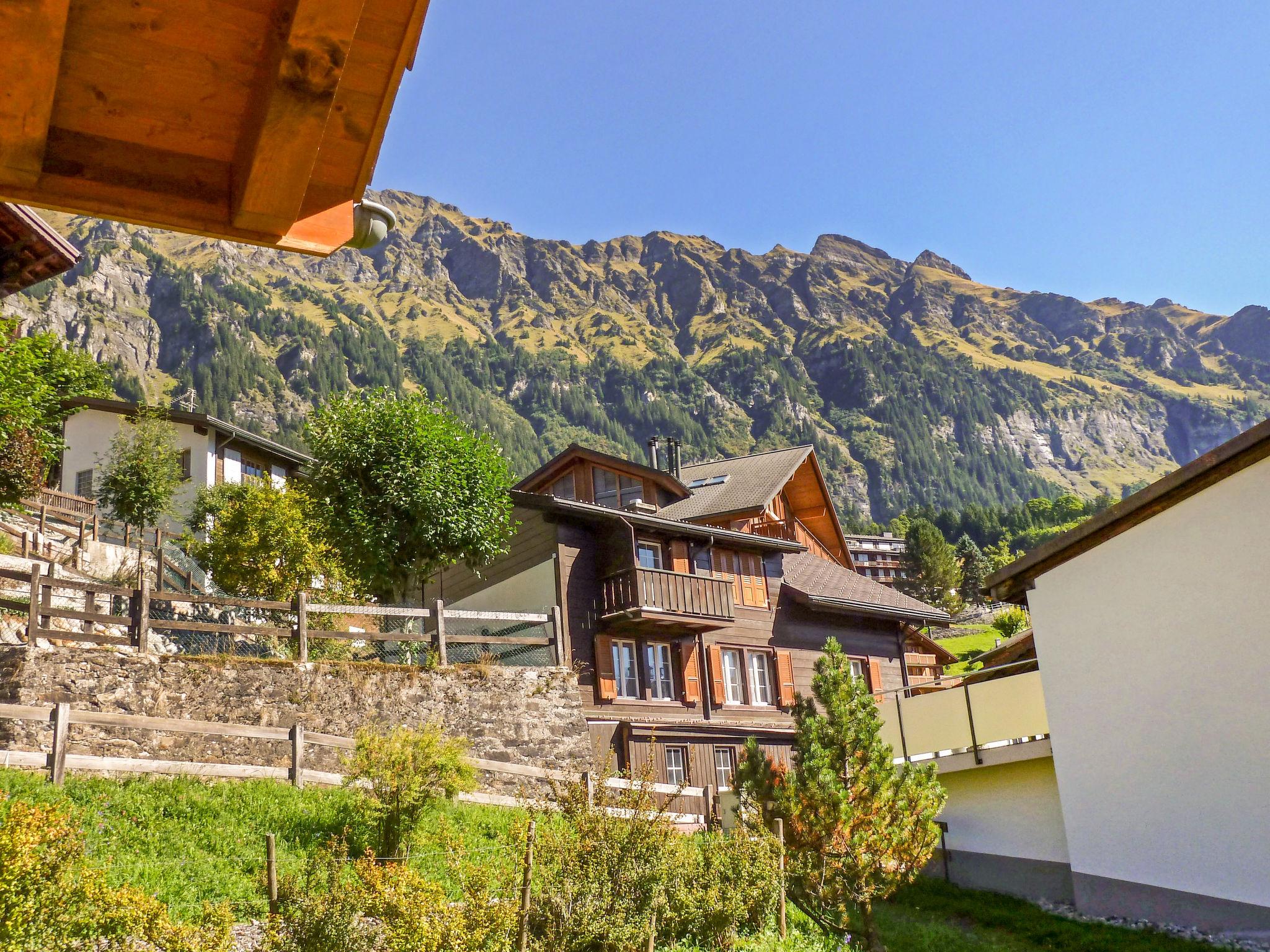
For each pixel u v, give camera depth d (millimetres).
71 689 13867
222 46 3088
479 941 8047
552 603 22406
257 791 13289
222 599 15836
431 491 21484
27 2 2529
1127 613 13852
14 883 6723
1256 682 12461
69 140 3354
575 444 30656
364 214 3863
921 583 81375
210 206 3516
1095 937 12664
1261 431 12680
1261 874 11961
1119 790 13461
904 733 17266
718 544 25984
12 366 19125
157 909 7281
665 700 23719
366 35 3197
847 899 12617
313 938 7785
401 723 16625
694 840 14117
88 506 30484
